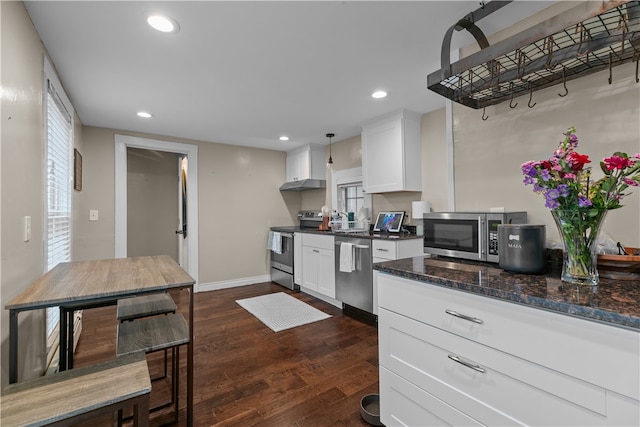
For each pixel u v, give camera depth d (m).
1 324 1.18
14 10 1.32
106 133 3.53
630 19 1.05
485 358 1.03
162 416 1.60
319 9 1.53
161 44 1.82
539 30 1.16
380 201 3.72
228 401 1.73
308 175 4.47
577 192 1.03
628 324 0.73
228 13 1.55
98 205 3.44
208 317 3.12
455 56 1.93
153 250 4.90
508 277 1.17
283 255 4.40
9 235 1.25
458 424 1.10
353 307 3.33
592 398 0.80
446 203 2.98
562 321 0.85
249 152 4.66
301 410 1.65
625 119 1.24
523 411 0.93
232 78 2.29
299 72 2.21
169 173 5.04
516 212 1.50
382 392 1.43
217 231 4.35
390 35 1.77
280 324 2.91
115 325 2.94
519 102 1.59
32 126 1.56
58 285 1.29
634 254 1.15
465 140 1.83
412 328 1.28
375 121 3.33
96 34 1.70
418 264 1.49
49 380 0.96
